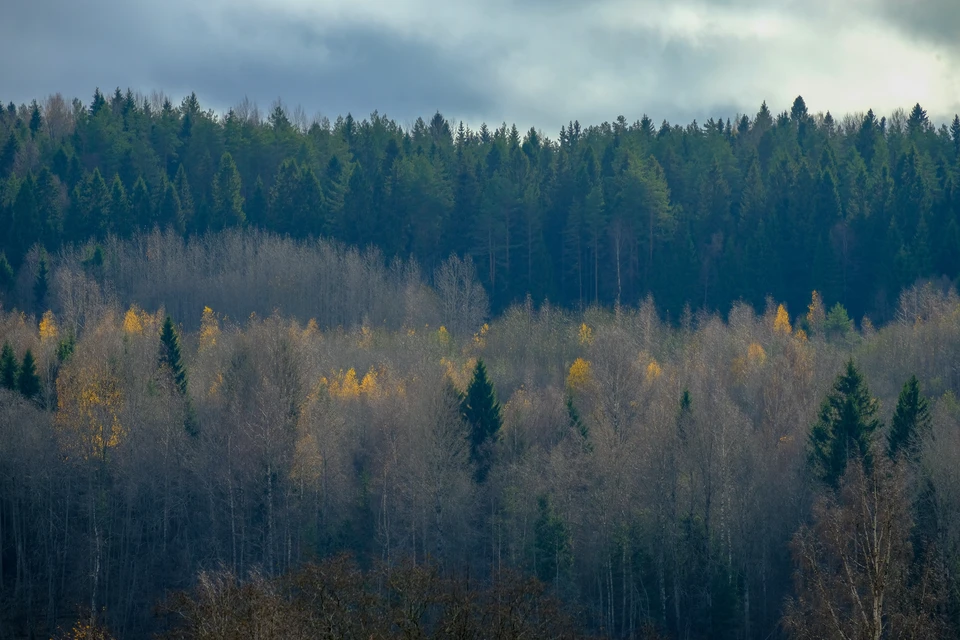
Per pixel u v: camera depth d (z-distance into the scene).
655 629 101.81
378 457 128.12
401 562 89.12
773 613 104.75
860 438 104.94
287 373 126.75
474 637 72.50
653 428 117.00
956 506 88.44
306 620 67.94
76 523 121.12
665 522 109.75
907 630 67.06
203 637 66.12
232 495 116.88
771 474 110.62
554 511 109.75
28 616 111.06
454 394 129.12
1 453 117.31
